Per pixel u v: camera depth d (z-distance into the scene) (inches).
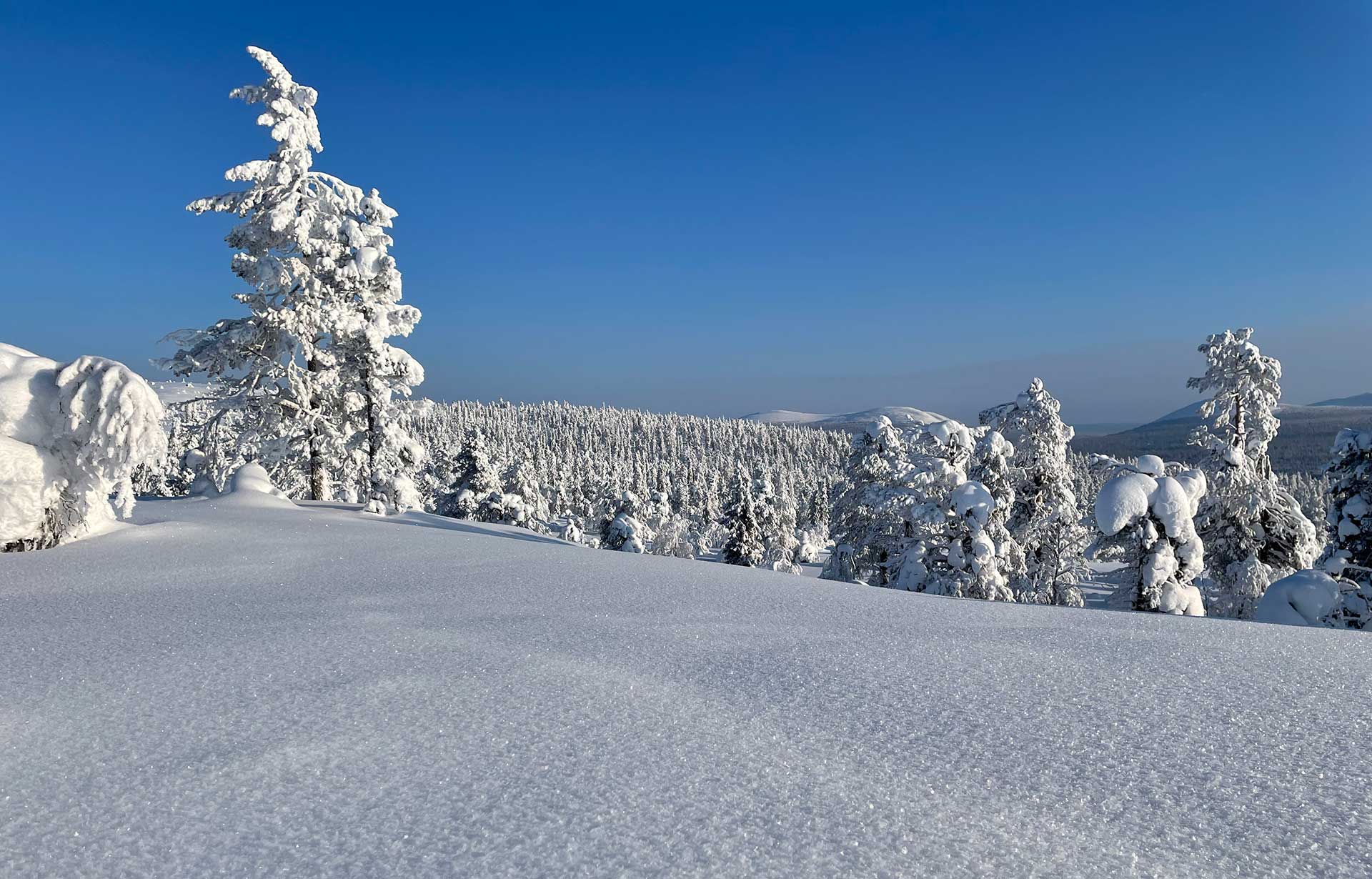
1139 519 622.2
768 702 124.3
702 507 4207.7
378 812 84.7
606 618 187.6
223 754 100.3
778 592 232.7
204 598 211.8
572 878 71.3
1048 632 177.6
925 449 841.5
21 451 293.1
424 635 166.6
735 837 79.2
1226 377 926.4
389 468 755.4
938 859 75.2
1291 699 126.3
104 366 316.8
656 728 111.3
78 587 230.5
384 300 767.7
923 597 235.9
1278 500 897.5
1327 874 73.0
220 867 74.0
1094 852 77.1
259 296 716.0
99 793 89.1
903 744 106.2
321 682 131.0
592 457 5733.3
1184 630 180.4
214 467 709.9
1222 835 80.7
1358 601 608.1
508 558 295.9
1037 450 983.0
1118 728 112.6
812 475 6043.3
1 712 116.1
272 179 720.3
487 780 93.0
